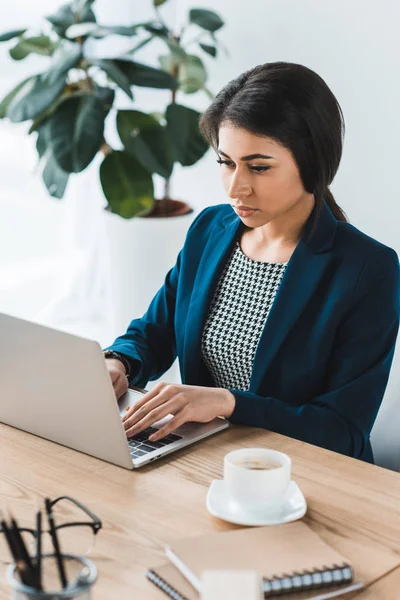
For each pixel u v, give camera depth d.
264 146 1.46
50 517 0.83
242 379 1.68
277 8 2.60
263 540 1.02
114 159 2.99
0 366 1.36
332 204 1.69
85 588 0.79
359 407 1.54
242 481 1.10
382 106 2.34
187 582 0.95
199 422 1.41
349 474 1.25
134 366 1.72
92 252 3.78
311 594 0.94
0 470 1.25
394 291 1.59
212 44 2.91
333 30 2.43
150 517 1.12
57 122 2.92
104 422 1.25
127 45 3.31
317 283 1.58
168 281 1.90
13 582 0.79
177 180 3.25
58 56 2.96
